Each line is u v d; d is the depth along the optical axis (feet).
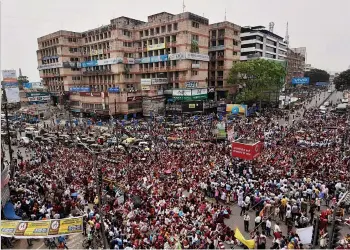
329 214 55.98
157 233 51.62
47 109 233.35
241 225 59.67
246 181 72.02
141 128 153.99
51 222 50.90
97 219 57.31
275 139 118.52
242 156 81.56
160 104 200.03
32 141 137.59
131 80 226.58
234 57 234.38
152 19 217.15
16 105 255.70
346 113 177.58
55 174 85.35
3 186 61.00
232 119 173.06
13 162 96.78
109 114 195.93
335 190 65.98
